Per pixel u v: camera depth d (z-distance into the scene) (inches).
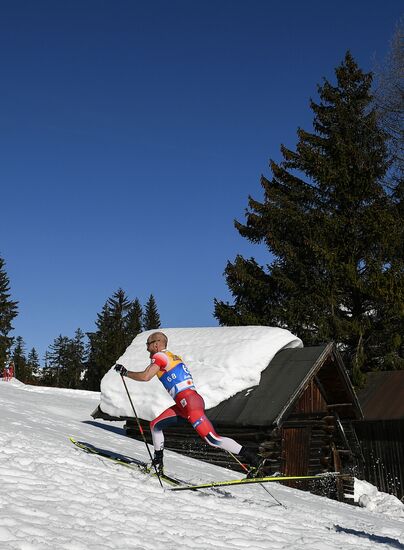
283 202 1177.4
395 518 503.8
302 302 1092.5
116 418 666.2
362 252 1136.8
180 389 303.0
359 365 989.8
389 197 1205.7
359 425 836.6
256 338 664.4
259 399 611.5
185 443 628.7
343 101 1270.9
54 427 486.3
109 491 252.4
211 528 231.0
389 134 1275.8
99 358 2464.3
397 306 1027.9
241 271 1154.7
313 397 669.9
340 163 1173.1
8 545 154.0
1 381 1489.9
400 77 1349.7
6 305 2755.9
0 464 253.4
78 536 177.8
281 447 605.6
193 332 743.7
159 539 197.2
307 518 313.4
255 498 358.6
